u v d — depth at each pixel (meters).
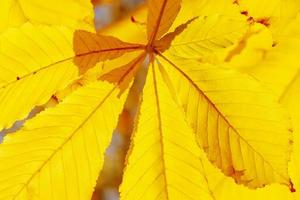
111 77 0.72
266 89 0.71
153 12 0.72
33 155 0.70
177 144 0.72
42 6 0.74
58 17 0.73
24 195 0.70
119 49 0.72
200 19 0.73
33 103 0.71
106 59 0.72
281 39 0.79
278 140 0.71
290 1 0.79
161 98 0.73
